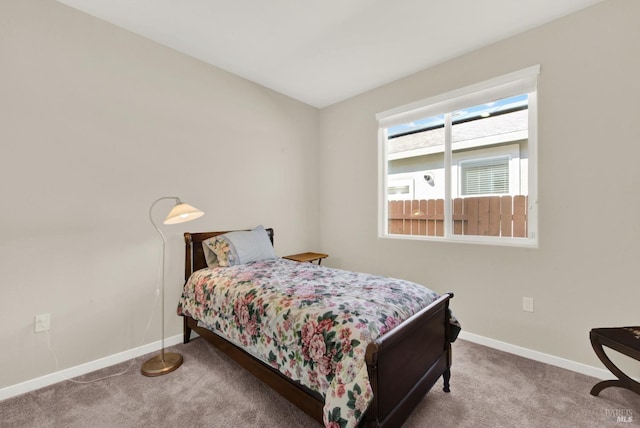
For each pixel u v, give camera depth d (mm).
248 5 2016
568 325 2113
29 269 1884
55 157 1973
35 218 1903
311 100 3688
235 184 3037
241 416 1631
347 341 1282
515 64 2320
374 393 1165
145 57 2398
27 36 1867
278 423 1574
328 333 1354
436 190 3133
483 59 2492
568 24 2078
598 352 1725
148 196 2416
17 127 1835
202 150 2768
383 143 3338
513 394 1808
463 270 2639
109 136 2207
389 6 2018
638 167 1851
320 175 3947
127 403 1742
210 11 2080
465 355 2318
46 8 1937
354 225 3553
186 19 2170
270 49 2568
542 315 2219
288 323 1540
